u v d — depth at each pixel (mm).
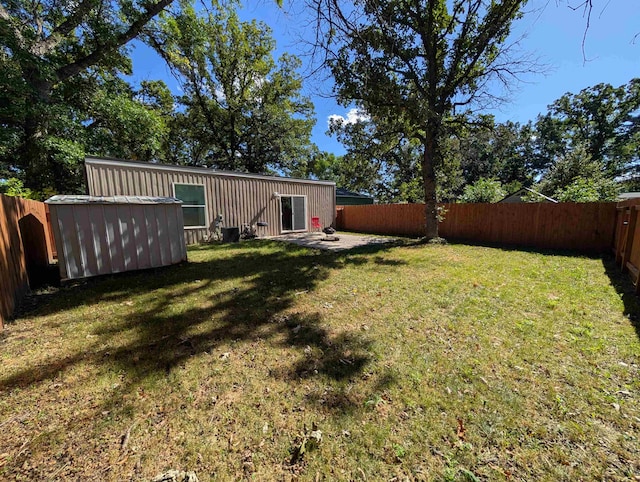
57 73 8461
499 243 8570
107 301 3621
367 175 12008
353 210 14250
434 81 7734
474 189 13156
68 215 4219
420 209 11367
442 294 3730
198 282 4426
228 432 1562
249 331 2764
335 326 2854
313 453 1420
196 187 8969
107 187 7324
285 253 6977
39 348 2467
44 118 8242
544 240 7844
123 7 8273
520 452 1411
